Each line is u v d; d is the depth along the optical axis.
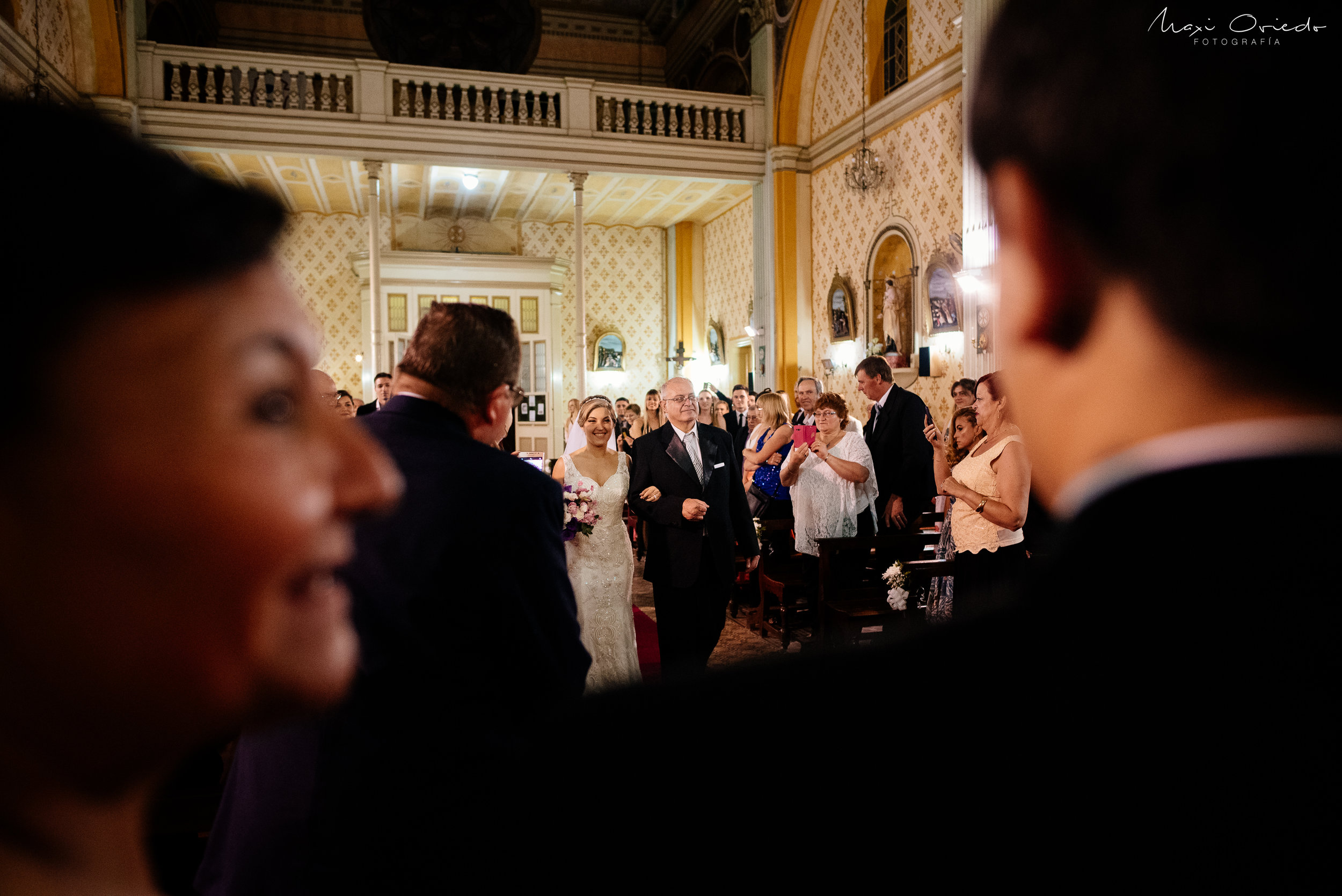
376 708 1.33
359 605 1.37
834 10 11.14
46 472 0.23
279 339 0.28
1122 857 0.28
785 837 0.33
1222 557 0.28
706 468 3.96
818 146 11.76
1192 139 0.27
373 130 10.43
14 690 0.24
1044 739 0.30
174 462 0.24
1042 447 0.34
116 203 0.24
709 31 13.80
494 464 1.51
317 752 1.31
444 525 1.41
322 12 13.77
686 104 11.82
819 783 0.33
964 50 7.92
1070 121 0.29
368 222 14.78
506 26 14.61
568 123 11.20
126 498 0.24
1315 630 0.26
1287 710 0.26
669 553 3.90
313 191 13.09
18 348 0.23
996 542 3.37
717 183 12.91
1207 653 0.27
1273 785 0.27
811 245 12.05
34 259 0.23
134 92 9.62
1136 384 0.30
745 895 0.33
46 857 0.25
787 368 11.96
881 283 10.35
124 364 0.24
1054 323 0.32
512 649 1.44
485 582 1.41
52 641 0.24
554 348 14.55
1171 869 0.28
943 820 0.31
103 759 0.26
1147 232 0.28
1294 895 0.26
